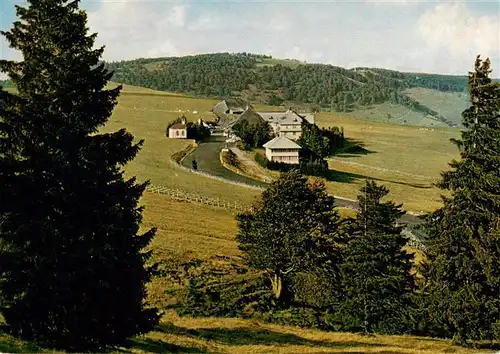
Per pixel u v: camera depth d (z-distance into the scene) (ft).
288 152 422.82
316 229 165.37
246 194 321.73
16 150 73.20
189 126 545.44
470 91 121.19
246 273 181.88
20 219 70.44
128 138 82.74
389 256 142.10
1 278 70.85
